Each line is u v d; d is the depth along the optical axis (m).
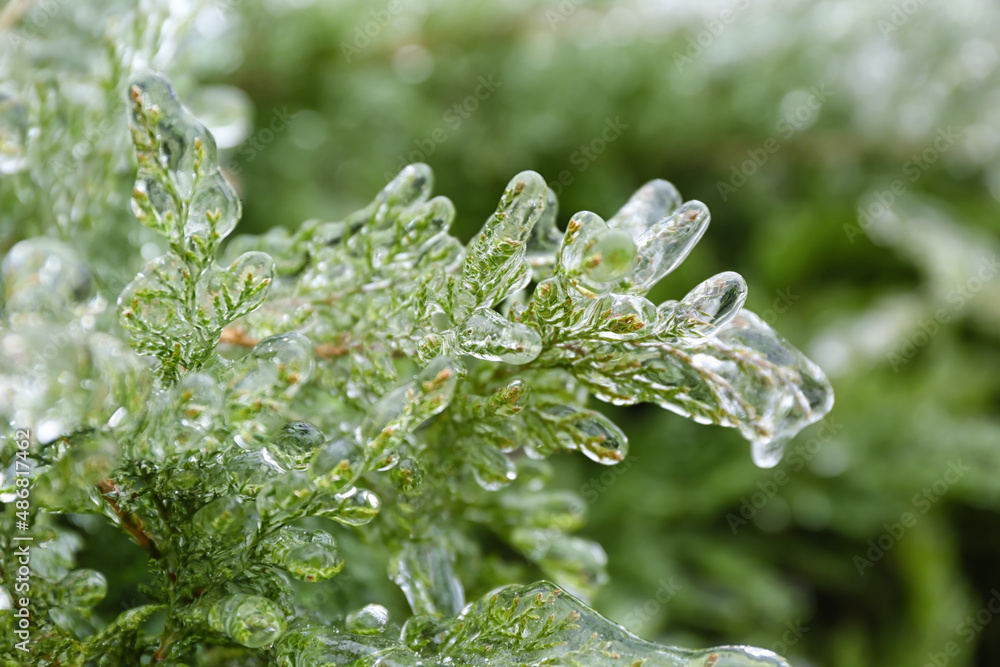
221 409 0.26
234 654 0.28
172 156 0.26
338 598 0.30
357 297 0.29
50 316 0.25
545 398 0.29
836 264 0.74
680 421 0.62
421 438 0.29
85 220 0.31
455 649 0.27
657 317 0.27
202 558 0.27
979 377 0.68
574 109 0.64
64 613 0.28
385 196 0.29
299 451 0.26
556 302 0.27
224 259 0.30
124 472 0.26
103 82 0.31
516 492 0.31
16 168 0.29
